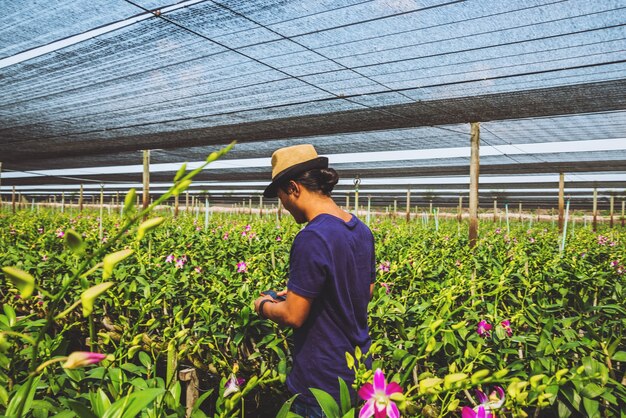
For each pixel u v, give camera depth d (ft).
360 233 6.03
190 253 17.51
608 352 7.44
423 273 13.60
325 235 5.49
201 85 20.56
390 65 17.13
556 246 25.11
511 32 13.97
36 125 30.37
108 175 76.33
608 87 18.62
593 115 25.13
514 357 8.67
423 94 20.58
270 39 15.17
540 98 20.38
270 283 12.34
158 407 4.99
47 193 138.21
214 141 33.60
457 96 20.65
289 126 27.99
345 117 25.30
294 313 5.48
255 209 125.29
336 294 5.53
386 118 25.23
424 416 6.70
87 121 28.66
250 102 23.04
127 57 17.30
